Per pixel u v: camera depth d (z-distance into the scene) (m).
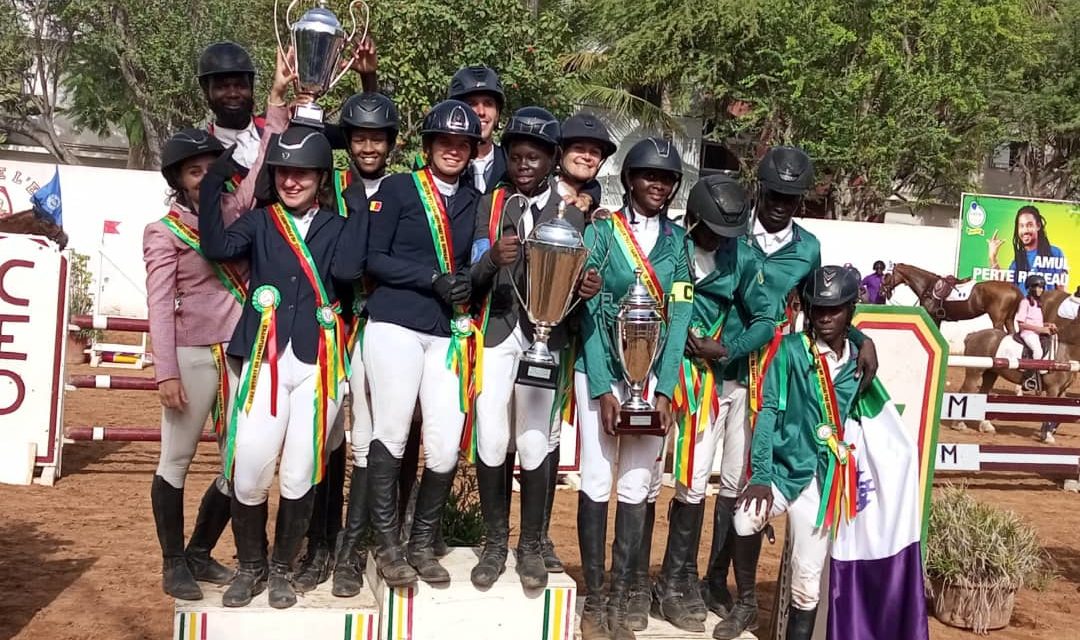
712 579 5.29
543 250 4.18
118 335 17.14
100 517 7.59
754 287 4.79
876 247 20.50
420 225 4.44
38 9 24.34
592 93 22.55
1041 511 9.81
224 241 4.33
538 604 4.61
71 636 5.42
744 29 22.11
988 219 20.02
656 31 22.77
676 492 5.00
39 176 18.09
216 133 5.08
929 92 20.94
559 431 4.88
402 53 15.57
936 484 10.63
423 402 4.49
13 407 8.38
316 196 4.48
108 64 24.67
